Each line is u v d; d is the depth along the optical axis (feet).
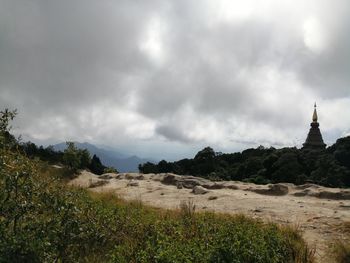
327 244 37.35
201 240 29.96
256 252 28.48
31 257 20.34
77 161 122.31
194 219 38.50
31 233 21.62
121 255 26.12
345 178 204.74
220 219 41.16
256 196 83.61
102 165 226.17
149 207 54.90
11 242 20.11
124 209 40.91
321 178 207.10
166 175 111.65
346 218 50.83
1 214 21.72
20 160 23.45
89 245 27.91
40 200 23.27
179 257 25.09
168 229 33.35
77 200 27.78
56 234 22.48
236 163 278.26
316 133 336.29
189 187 101.65
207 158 278.67
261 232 33.78
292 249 32.37
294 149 252.21
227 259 26.91
